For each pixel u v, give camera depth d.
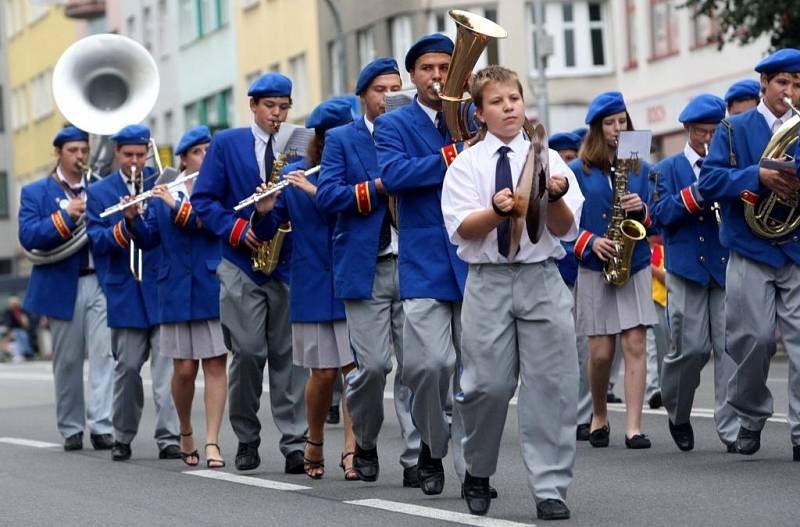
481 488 10.93
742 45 29.08
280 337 13.88
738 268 13.00
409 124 11.56
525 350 10.55
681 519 10.59
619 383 22.20
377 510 11.39
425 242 11.34
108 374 16.83
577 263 15.40
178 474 14.10
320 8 55.19
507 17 51.84
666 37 44.34
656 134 45.31
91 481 13.88
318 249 13.09
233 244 13.75
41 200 16.89
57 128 76.94
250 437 14.26
